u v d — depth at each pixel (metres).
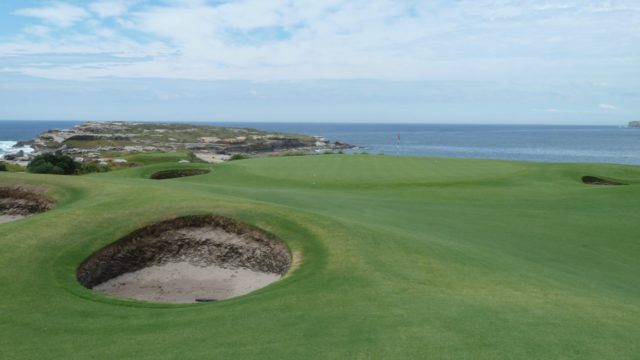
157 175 36.88
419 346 7.74
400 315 9.14
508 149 157.50
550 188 29.53
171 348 8.13
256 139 152.88
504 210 22.34
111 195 19.06
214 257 15.56
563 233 18.33
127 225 15.59
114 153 103.00
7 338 8.84
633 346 7.98
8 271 11.79
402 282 11.33
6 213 20.83
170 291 14.13
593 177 34.25
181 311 10.13
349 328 8.55
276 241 15.09
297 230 15.23
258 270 15.09
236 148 134.00
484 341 7.95
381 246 14.05
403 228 17.47
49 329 9.24
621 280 13.38
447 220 19.91
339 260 12.81
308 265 12.84
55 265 12.70
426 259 13.27
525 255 15.27
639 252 16.23
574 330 8.62
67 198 19.98
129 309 10.36
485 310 9.54
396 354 7.46
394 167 37.91
